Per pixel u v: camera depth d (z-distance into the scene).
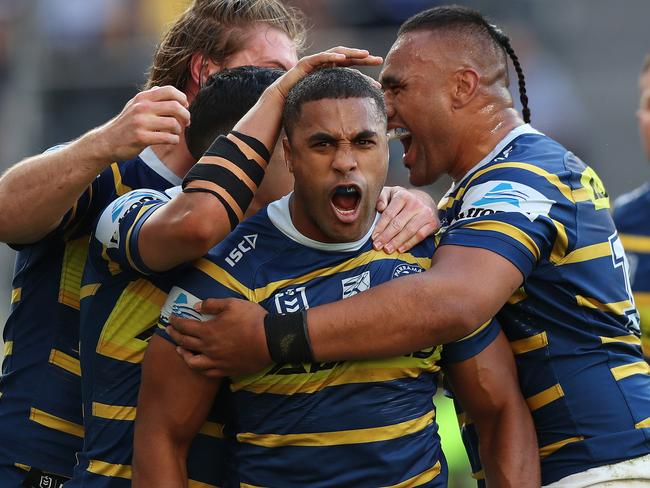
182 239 9.96
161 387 10.36
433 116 11.99
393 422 10.23
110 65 34.44
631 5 37.69
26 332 12.48
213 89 11.43
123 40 35.03
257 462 10.26
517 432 10.95
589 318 11.40
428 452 10.45
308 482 10.13
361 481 10.12
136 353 11.02
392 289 10.07
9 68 33.19
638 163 37.12
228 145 10.26
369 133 9.89
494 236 10.64
